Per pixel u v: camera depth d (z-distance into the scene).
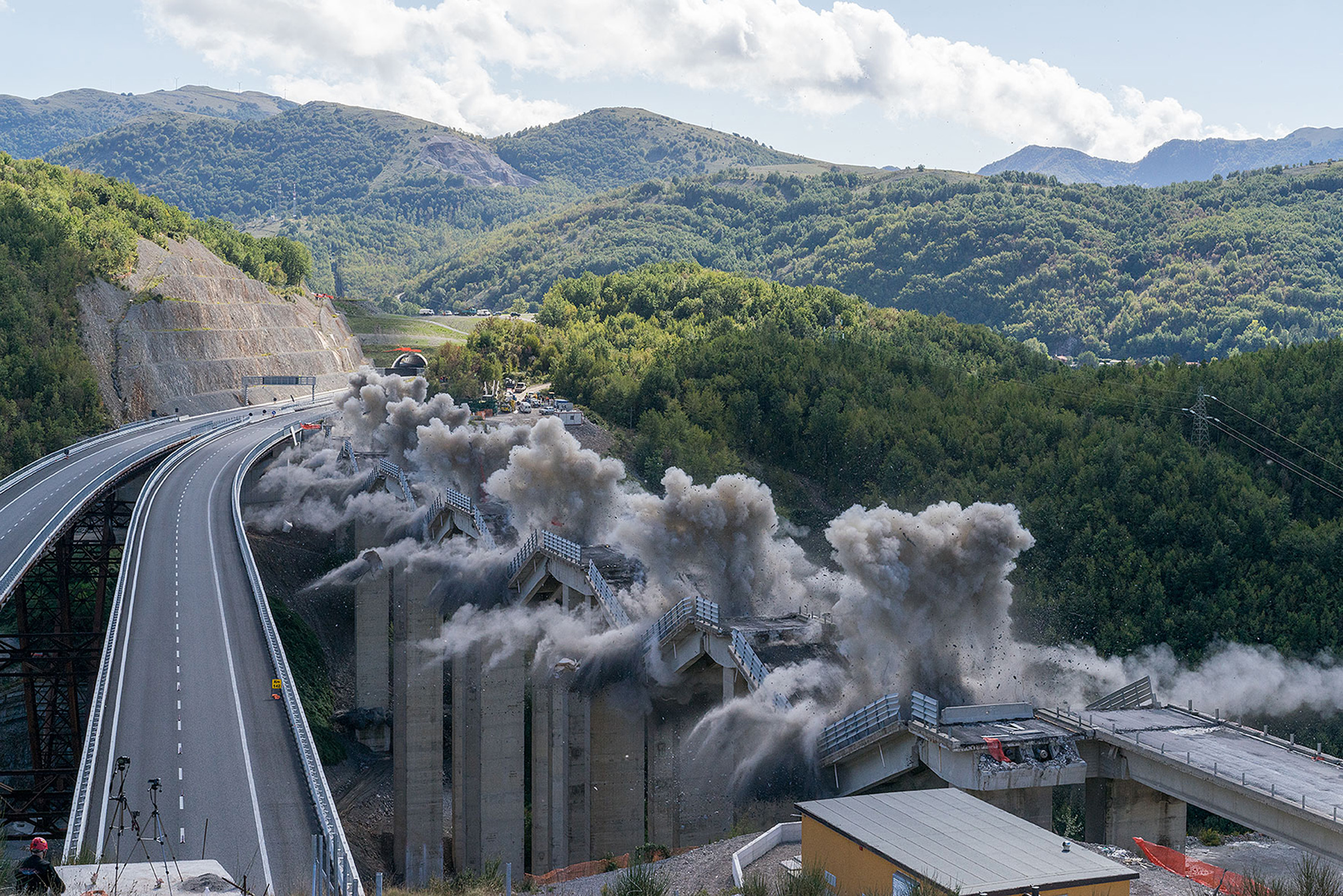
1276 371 173.12
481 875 77.50
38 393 160.88
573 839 88.31
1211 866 48.34
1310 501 143.38
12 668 109.81
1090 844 52.66
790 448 179.50
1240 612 117.88
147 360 190.00
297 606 132.12
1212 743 51.75
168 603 83.69
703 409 183.25
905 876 37.78
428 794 98.75
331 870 43.91
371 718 119.06
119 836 46.56
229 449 153.88
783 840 52.16
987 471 157.25
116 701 63.50
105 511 118.12
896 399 183.12
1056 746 52.38
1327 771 47.78
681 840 71.50
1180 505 134.25
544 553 92.12
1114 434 156.50
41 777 90.25
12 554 87.00
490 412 183.00
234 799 51.38
